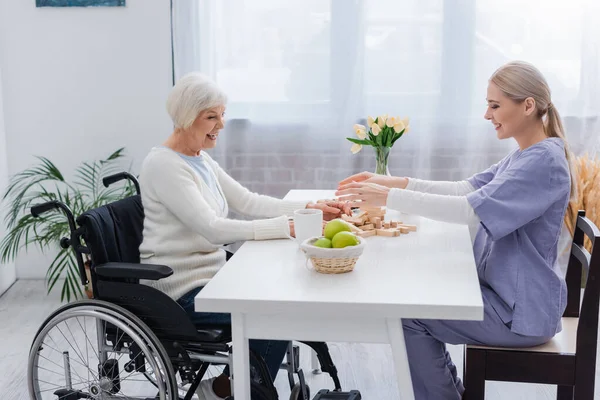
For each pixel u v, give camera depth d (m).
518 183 2.00
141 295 2.01
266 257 1.97
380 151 2.58
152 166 2.20
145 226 2.25
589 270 1.91
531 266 2.02
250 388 1.94
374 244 2.11
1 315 3.48
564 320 2.25
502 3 3.52
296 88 3.66
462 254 1.99
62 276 3.96
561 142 2.08
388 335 1.67
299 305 1.62
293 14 3.59
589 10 3.49
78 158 3.87
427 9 3.54
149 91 3.78
